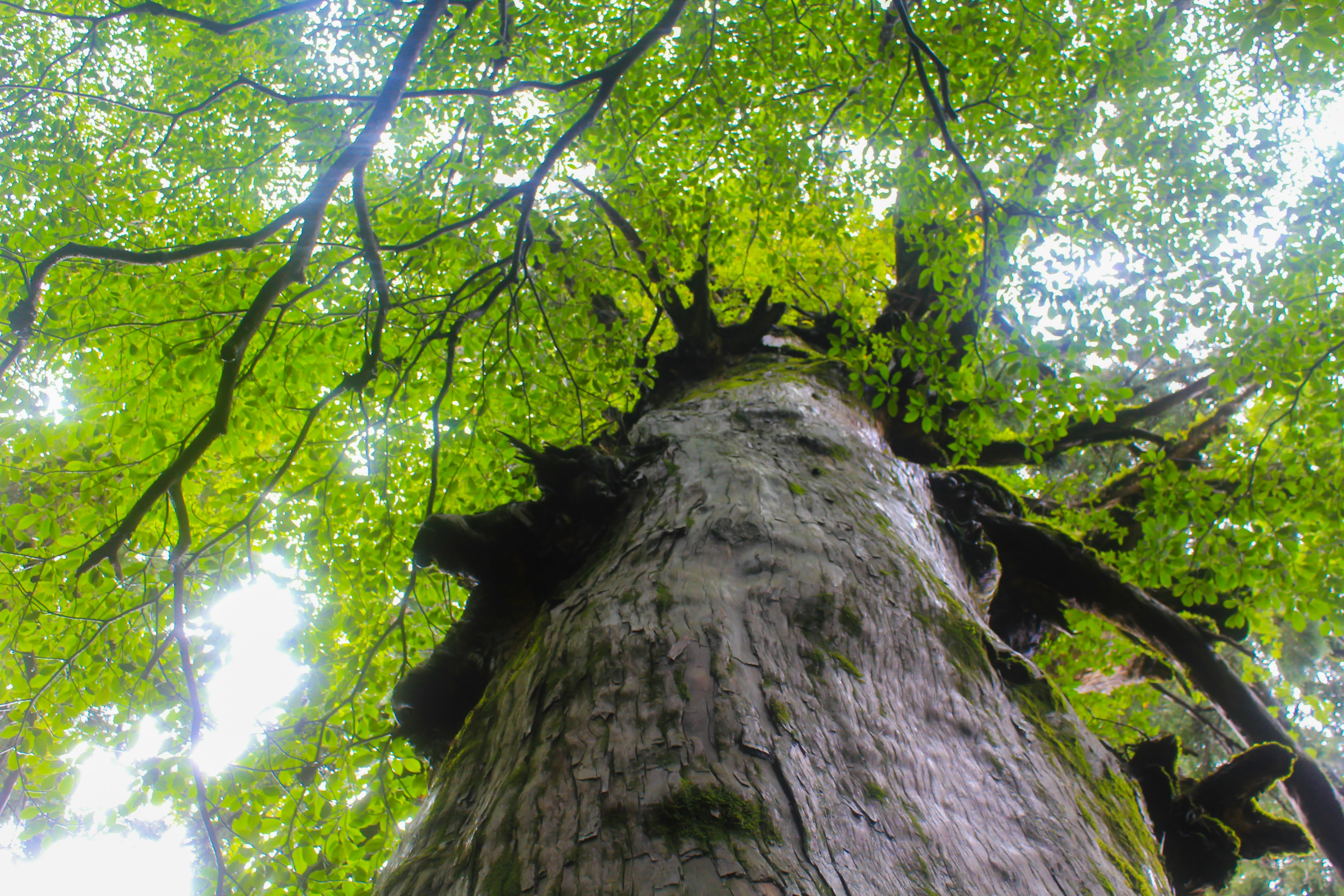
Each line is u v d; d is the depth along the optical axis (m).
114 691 4.17
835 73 5.53
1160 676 6.58
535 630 2.23
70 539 4.06
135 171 5.78
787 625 1.83
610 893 1.13
